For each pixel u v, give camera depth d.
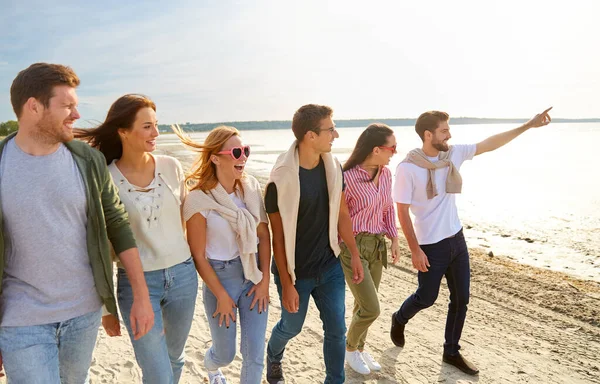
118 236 2.46
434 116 3.81
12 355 2.15
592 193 14.67
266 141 80.38
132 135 2.67
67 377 2.44
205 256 3.01
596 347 4.41
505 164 25.42
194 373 3.97
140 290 2.43
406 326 4.91
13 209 2.10
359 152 3.72
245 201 3.11
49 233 2.17
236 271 3.05
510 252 8.18
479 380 3.83
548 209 12.16
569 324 4.93
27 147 2.16
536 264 7.43
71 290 2.27
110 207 2.42
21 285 2.19
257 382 2.99
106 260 2.38
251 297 3.07
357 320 3.73
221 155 2.97
